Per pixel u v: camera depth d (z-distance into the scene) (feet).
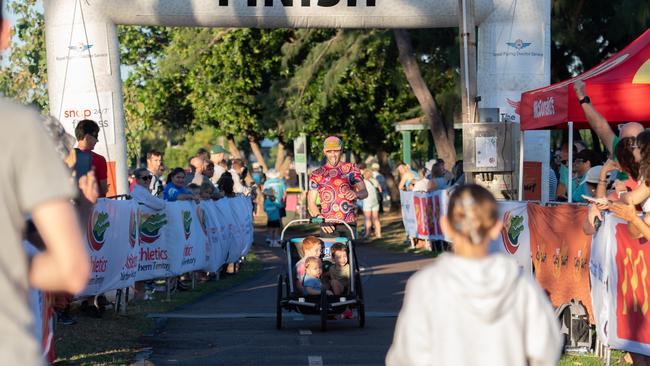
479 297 14.43
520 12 62.75
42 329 26.66
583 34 105.60
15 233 11.79
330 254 45.16
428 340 14.76
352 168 46.80
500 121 62.54
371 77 156.35
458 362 14.51
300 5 62.28
